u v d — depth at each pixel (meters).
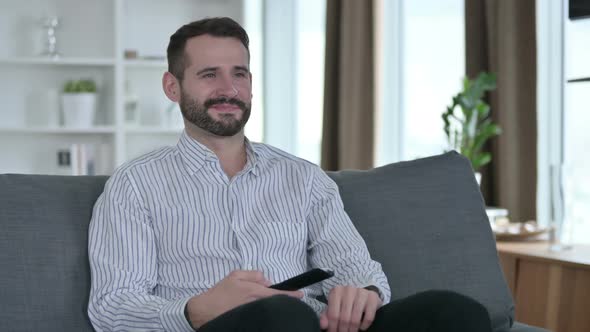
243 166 2.14
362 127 4.98
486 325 1.66
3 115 4.98
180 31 2.11
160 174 2.03
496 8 3.86
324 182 2.17
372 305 1.82
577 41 3.66
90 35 5.05
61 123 5.06
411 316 1.70
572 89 3.70
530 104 3.73
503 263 3.02
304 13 5.79
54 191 2.00
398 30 4.92
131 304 1.83
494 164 3.91
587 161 3.64
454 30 4.51
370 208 2.18
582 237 3.68
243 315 1.55
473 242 2.18
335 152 5.21
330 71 5.17
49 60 4.82
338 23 5.15
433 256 2.14
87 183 2.06
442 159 2.29
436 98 4.64
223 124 2.05
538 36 3.77
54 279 1.89
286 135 5.92
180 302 1.79
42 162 5.05
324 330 1.84
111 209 1.95
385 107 4.98
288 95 5.90
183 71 2.08
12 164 5.02
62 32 5.03
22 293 1.86
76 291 1.91
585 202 3.66
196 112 2.06
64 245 1.93
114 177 2.00
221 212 2.04
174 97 2.18
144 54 5.19
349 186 2.22
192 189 2.03
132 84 5.17
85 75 5.07
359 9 4.96
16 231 1.90
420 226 2.17
